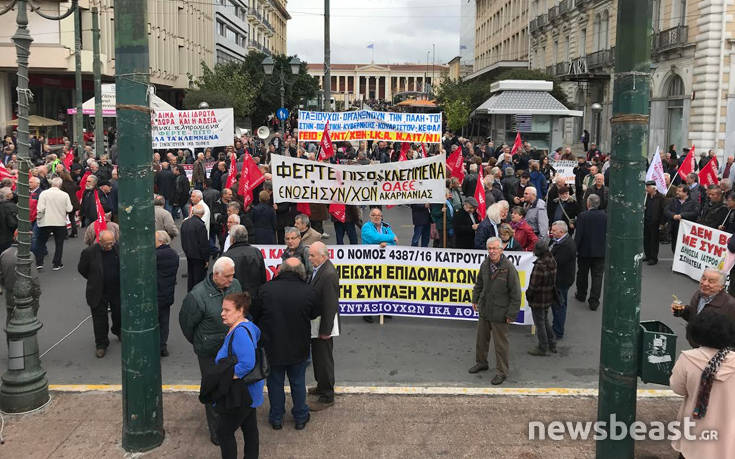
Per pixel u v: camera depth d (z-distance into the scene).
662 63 33.94
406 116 15.05
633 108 4.94
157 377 5.86
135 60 5.43
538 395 7.04
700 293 6.31
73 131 39.59
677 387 4.82
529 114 27.84
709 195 11.88
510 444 5.93
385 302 9.62
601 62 41.38
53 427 6.27
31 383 6.64
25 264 6.62
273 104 53.69
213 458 5.69
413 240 13.32
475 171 15.43
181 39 52.03
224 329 5.86
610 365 5.27
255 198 14.23
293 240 7.61
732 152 30.22
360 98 127.50
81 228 17.47
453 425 6.32
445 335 9.15
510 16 69.19
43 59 32.06
